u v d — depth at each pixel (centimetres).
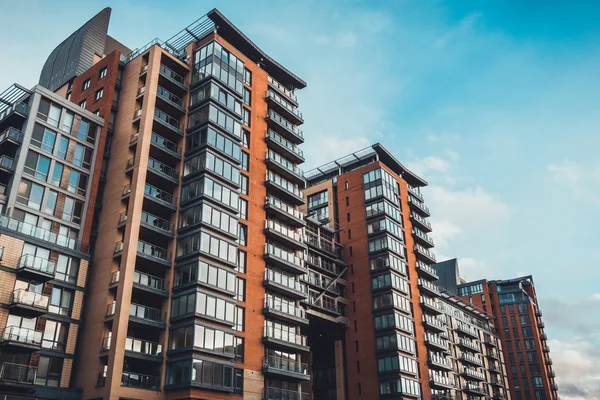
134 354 4181
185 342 4338
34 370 3841
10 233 4097
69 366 4188
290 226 6228
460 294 13275
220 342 4516
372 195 7919
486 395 10262
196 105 5456
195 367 4219
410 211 8506
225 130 5391
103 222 4859
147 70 5362
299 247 6150
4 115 4944
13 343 3772
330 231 7638
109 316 4288
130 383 4091
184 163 5222
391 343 6881
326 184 8444
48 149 4675
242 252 5375
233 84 5750
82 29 6681
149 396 4141
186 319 4447
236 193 5278
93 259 4716
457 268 13788
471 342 10569
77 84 5912
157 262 4625
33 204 4419
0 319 3847
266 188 5981
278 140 6406
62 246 4425
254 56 6675
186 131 5388
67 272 4425
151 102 5175
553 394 12456
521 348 12556
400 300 7262
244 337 5000
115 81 5528
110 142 5281
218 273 4747
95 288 4541
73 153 4862
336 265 7581
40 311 3984
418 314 7694
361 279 7481
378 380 6819
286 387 5316
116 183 4969
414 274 7981
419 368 7262
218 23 6144
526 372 12312
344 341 7294
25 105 4769
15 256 4075
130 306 4297
